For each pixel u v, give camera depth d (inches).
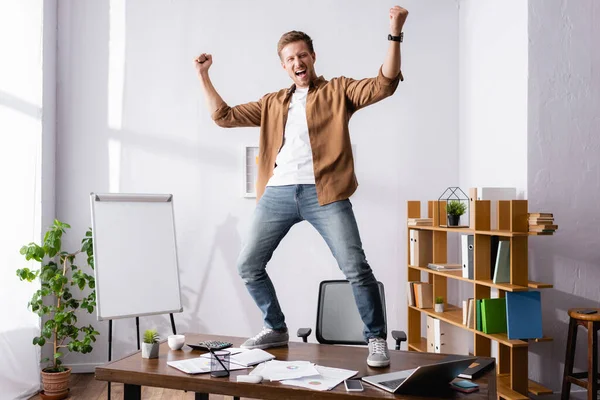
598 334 145.9
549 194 147.5
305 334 127.3
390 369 83.2
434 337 159.6
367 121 183.2
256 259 95.9
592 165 149.3
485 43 169.0
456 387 74.4
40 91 161.8
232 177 181.2
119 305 146.6
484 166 169.5
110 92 179.9
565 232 148.0
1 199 145.2
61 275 155.7
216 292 180.1
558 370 147.2
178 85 181.5
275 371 81.0
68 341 175.9
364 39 183.2
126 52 180.7
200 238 180.5
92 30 180.1
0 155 145.0
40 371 163.2
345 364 86.0
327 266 181.6
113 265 147.7
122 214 152.3
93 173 179.5
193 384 78.7
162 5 181.3
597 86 150.0
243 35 181.8
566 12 149.3
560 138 148.2
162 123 181.0
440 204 167.5
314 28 182.4
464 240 144.9
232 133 181.5
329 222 89.4
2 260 145.6
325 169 89.4
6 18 148.1
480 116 171.9
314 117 90.4
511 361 127.9
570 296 148.0
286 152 93.0
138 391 84.7
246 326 180.2
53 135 175.5
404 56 184.5
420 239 171.0
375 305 90.0
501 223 134.8
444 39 185.6
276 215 93.0
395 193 183.0
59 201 178.2
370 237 182.2
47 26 169.3
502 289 137.9
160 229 158.1
